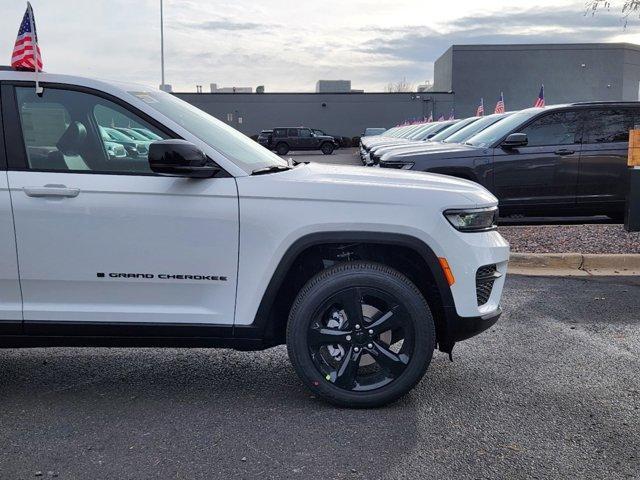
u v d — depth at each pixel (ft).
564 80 179.52
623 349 15.60
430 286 12.62
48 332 11.84
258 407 12.37
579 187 28.96
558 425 11.59
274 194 11.68
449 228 11.85
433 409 12.25
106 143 11.98
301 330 11.87
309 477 9.79
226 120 188.34
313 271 12.84
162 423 11.66
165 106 12.82
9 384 13.52
